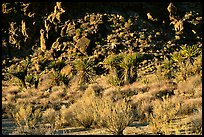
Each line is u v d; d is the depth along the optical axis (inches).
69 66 1797.5
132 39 2143.2
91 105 454.3
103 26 2246.6
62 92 882.1
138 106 468.4
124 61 1085.8
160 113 391.9
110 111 358.3
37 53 2226.9
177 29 2234.3
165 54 1982.0
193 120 346.6
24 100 770.2
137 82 1033.5
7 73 1782.7
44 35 2265.0
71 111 455.8
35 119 417.1
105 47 2074.3
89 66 1250.0
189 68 958.4
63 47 2160.4
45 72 1962.4
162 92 684.7
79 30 2210.9
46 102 711.1
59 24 2314.2
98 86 959.6
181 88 706.2
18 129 357.4
